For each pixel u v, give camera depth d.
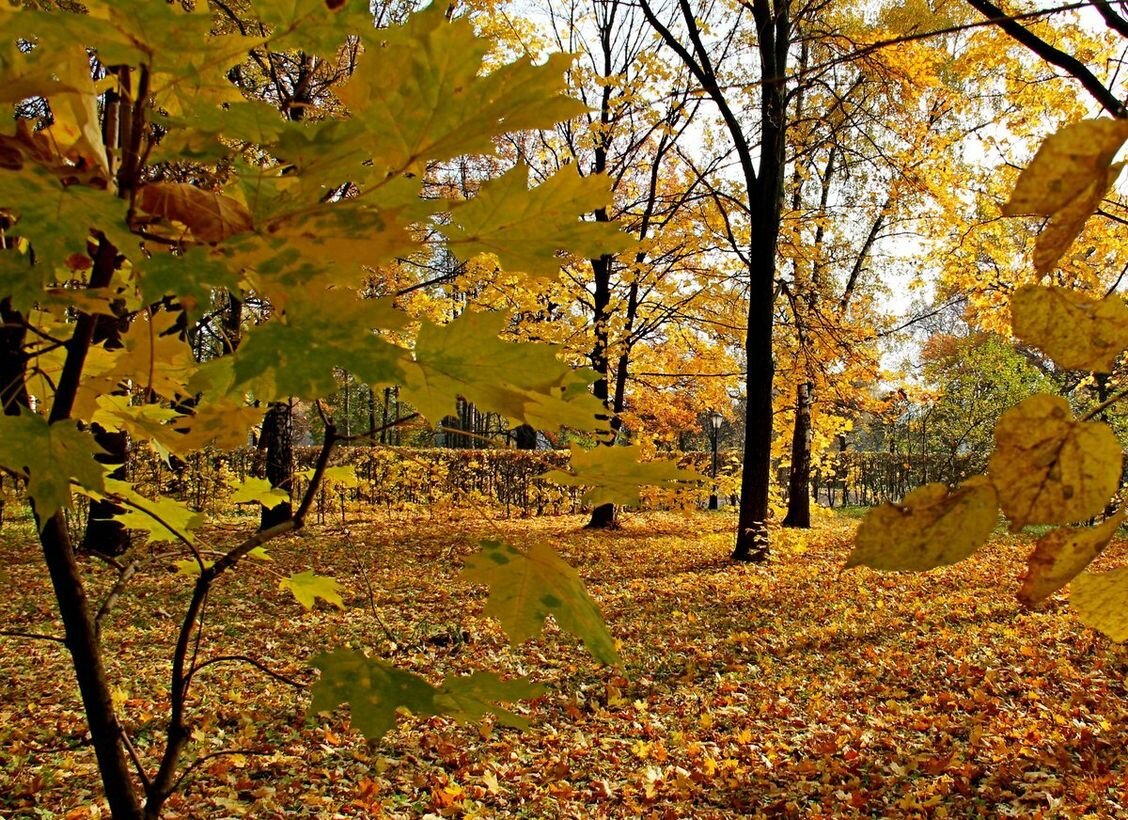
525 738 4.73
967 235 10.52
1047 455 0.36
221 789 3.82
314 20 0.64
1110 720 4.56
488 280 9.98
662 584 8.98
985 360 17.84
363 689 0.91
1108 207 7.99
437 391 0.81
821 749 4.53
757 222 10.25
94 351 1.03
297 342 0.60
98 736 0.96
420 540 12.42
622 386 13.92
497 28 10.25
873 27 11.46
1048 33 8.19
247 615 7.12
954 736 4.61
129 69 0.71
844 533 14.31
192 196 0.69
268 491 1.31
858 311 16.78
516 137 12.00
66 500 0.73
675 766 4.40
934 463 23.50
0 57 0.54
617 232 0.77
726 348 14.46
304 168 0.66
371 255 0.68
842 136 12.62
